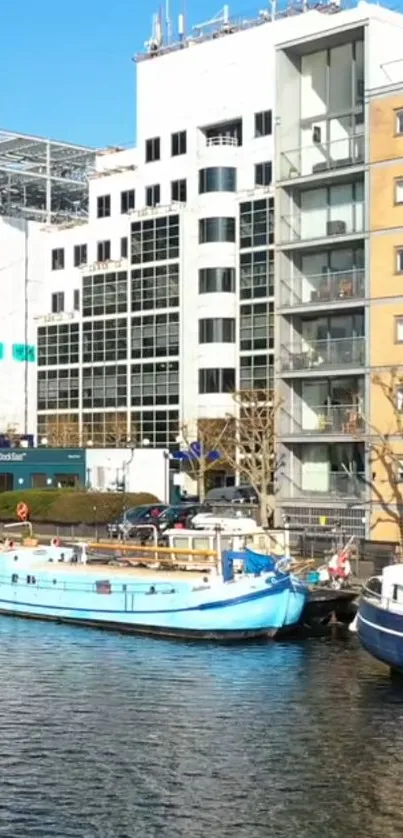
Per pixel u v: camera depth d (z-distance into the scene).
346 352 53.72
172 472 76.38
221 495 71.81
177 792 23.05
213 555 42.25
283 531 45.34
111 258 101.44
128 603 42.47
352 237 53.00
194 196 91.56
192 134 92.19
